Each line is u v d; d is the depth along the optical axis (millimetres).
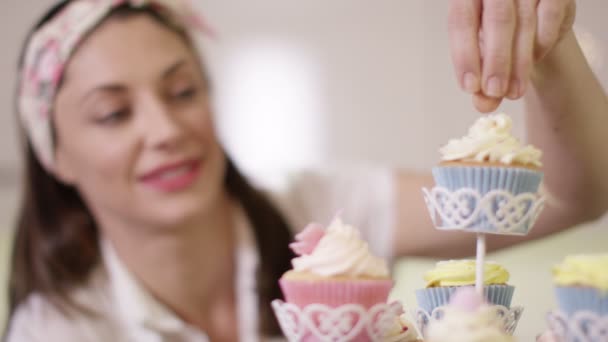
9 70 2619
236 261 1508
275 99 2635
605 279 527
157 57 1355
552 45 713
